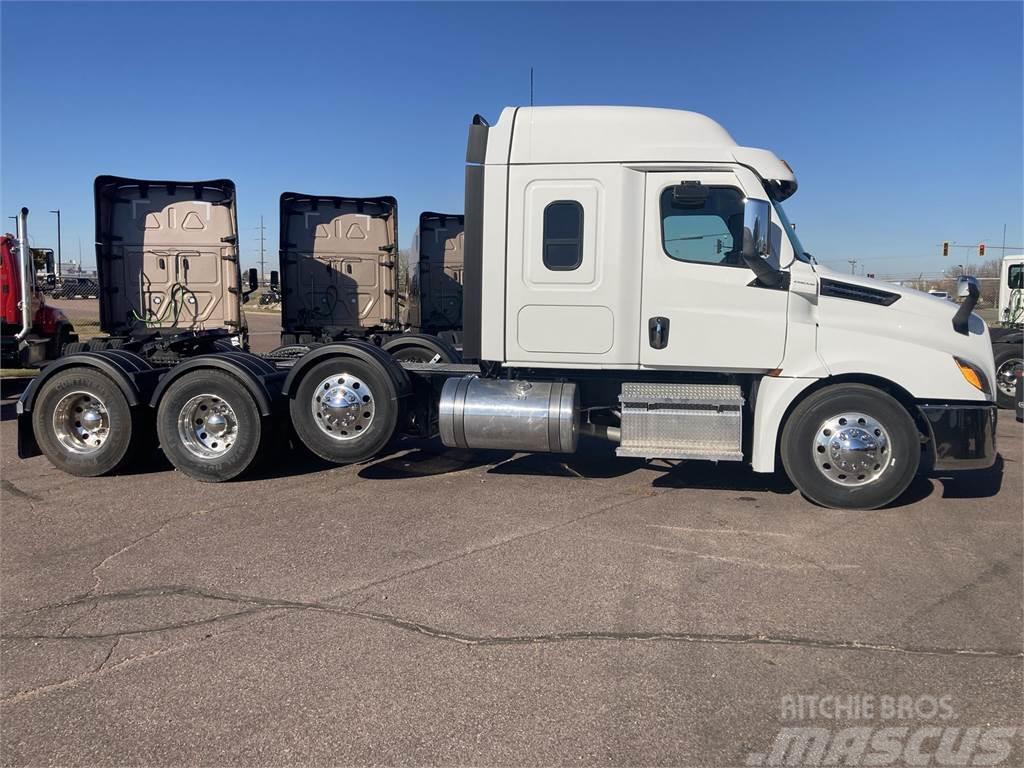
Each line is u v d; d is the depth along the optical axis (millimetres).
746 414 6578
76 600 4445
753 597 4469
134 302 10836
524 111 6602
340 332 13281
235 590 4582
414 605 4359
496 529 5734
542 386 6684
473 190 6578
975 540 5492
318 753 2982
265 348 22547
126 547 5355
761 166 6215
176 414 7102
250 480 7270
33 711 3285
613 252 6391
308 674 3584
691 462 8023
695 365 6383
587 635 3980
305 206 13422
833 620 4156
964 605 4355
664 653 3781
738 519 5996
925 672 3594
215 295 10953
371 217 13586
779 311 6215
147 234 10805
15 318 13938
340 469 7711
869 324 6148
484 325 6637
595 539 5512
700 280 6316
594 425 6902
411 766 2906
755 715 3238
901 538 5539
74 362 7219
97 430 7332
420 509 6258
